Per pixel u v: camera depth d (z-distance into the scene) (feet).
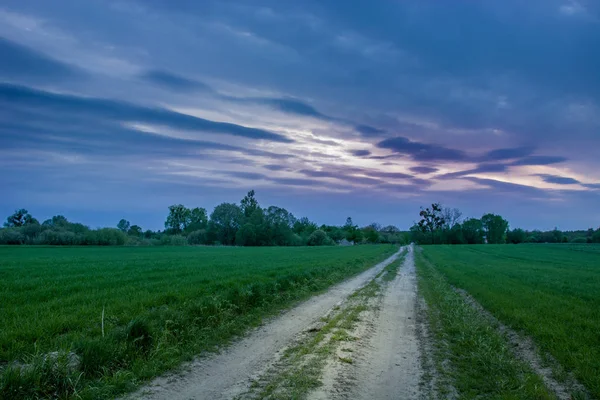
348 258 159.12
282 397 23.57
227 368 28.96
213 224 410.31
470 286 74.18
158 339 32.01
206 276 76.43
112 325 35.40
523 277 94.17
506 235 540.11
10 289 55.88
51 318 36.40
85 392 23.27
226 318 42.04
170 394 24.11
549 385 26.08
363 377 27.43
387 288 77.51
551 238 540.11
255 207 460.14
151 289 57.00
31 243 269.23
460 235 506.07
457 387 25.88
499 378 27.09
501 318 45.32
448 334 39.99
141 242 316.19
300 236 452.76
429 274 110.93
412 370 29.19
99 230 295.07
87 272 84.99
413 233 565.53
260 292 53.67
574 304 52.08
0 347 27.84
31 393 22.12
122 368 27.09
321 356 31.63
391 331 41.55
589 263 162.50
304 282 73.82
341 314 48.80
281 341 36.45
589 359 28.43
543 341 33.73
